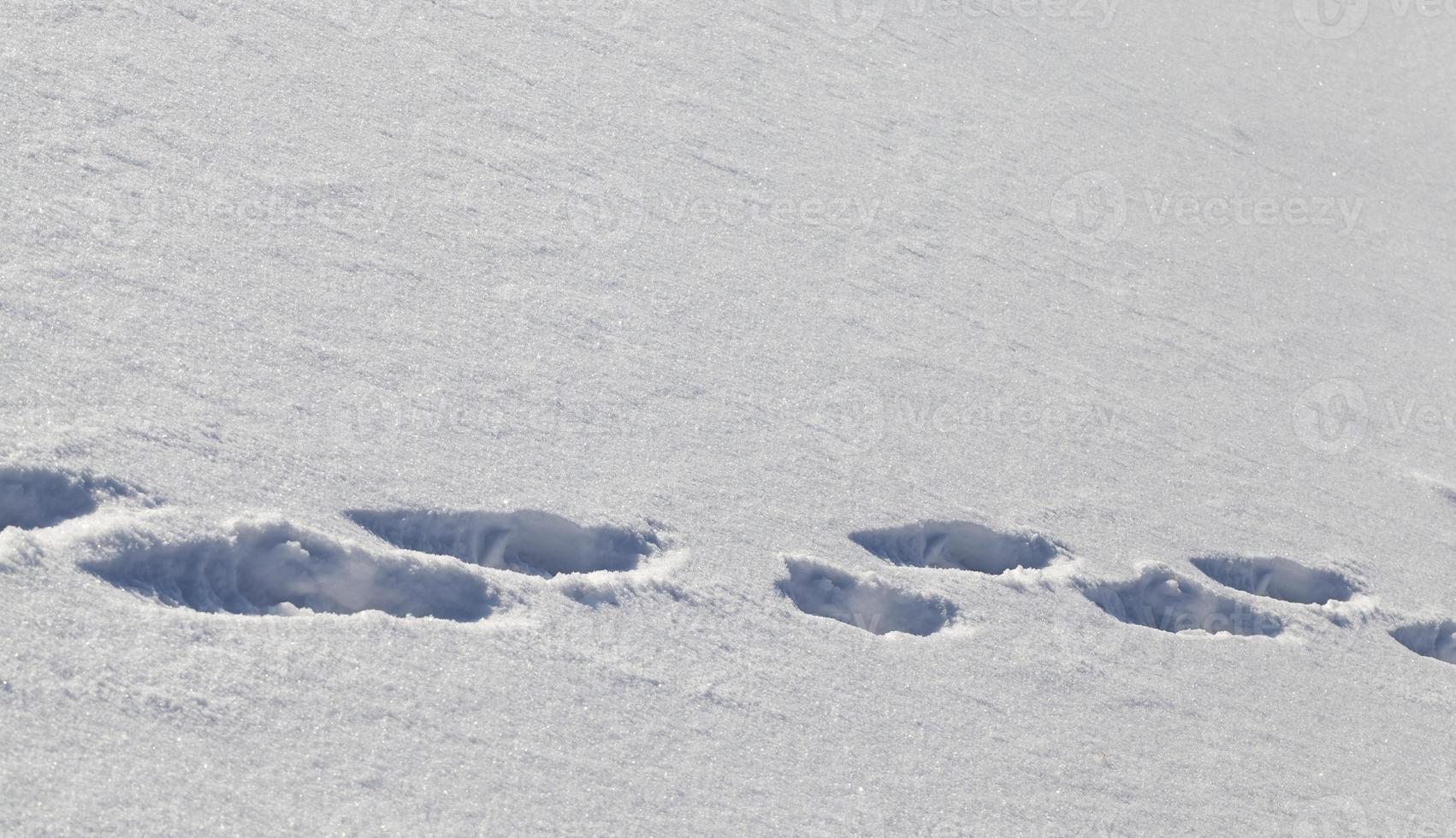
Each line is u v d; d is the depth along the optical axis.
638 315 12.99
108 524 7.98
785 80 19.73
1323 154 26.23
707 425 11.85
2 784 6.42
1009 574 11.70
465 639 8.57
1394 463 16.34
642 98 17.31
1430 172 27.64
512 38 17.28
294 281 11.15
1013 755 9.73
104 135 11.65
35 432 8.36
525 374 11.44
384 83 14.83
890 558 11.51
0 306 9.25
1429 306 21.52
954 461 12.82
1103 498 13.23
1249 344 17.94
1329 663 12.40
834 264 15.52
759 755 8.76
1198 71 27.94
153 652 7.46
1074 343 16.08
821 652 9.90
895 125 19.86
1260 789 10.47
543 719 8.27
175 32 13.66
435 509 9.57
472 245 12.86
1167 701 11.01
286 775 7.18
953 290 16.08
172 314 10.07
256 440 9.30
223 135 12.52
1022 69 24.14
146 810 6.66
